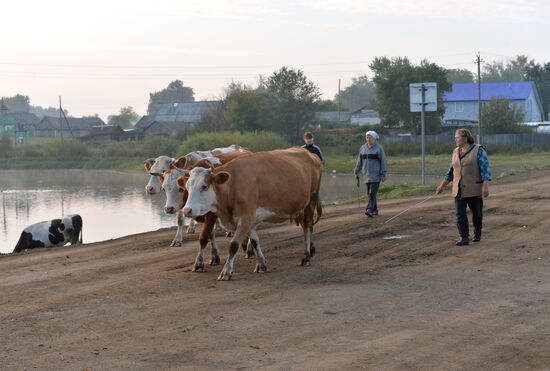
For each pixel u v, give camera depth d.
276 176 11.78
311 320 8.88
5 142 87.88
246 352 7.68
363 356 7.48
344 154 71.50
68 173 68.88
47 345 8.07
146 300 10.08
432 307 9.42
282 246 14.46
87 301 10.11
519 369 7.09
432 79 83.56
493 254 12.99
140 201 38.28
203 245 12.06
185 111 130.00
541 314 9.00
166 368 7.22
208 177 11.28
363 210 20.62
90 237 23.84
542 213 18.28
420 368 7.14
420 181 41.25
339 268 12.15
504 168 44.59
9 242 23.98
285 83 78.31
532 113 112.44
